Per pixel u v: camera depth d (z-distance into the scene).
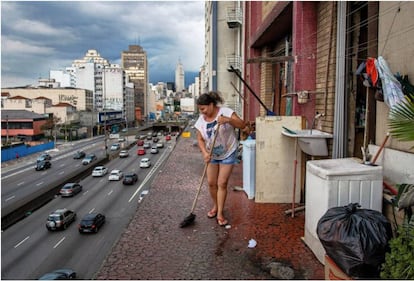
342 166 3.16
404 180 3.12
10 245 17.73
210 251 3.30
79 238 18.66
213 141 3.73
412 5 3.13
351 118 4.77
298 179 4.95
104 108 77.06
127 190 29.91
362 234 2.37
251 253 3.25
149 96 131.62
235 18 26.03
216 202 4.21
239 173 7.36
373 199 3.01
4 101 60.22
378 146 3.58
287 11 7.11
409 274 2.18
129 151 57.19
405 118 2.46
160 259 3.15
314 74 5.64
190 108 154.00
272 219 4.20
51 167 40.47
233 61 26.44
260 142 4.96
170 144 66.81
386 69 3.18
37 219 22.27
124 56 123.75
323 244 2.55
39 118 56.34
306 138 4.55
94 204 25.62
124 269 2.97
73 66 114.19
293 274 2.86
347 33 4.75
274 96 11.17
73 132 65.88
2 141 49.59
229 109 3.79
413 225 2.63
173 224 4.00
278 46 10.64
